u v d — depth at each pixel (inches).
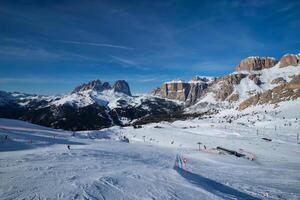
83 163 1379.2
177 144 4798.2
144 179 996.6
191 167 1838.1
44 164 1243.2
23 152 1863.9
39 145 2588.6
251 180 1379.2
